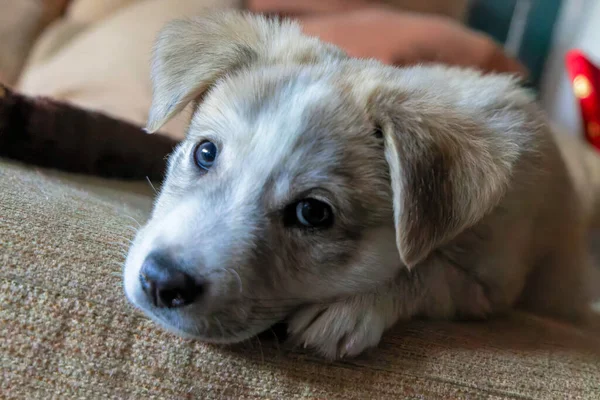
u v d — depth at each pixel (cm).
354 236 33
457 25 73
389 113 33
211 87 37
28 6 97
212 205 32
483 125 35
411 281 35
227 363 30
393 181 32
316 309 33
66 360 27
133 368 28
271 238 32
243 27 40
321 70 36
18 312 28
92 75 71
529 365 33
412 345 32
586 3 106
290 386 29
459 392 30
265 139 33
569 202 46
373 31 66
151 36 72
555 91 112
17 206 31
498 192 33
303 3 77
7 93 40
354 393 30
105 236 32
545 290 45
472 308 38
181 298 30
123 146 45
